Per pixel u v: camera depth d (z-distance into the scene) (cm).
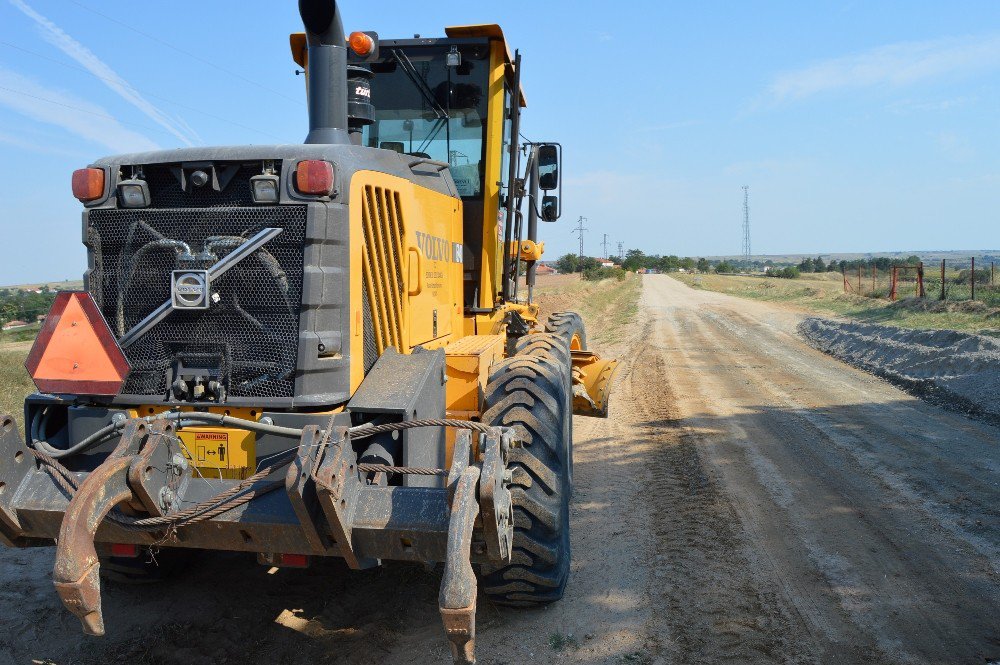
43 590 486
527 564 412
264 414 346
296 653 406
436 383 396
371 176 384
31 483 321
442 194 508
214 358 360
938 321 1908
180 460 322
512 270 692
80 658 402
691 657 394
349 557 308
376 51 456
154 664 397
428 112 591
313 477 288
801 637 412
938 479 686
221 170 367
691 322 2561
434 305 488
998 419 927
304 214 352
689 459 771
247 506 316
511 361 480
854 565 504
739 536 556
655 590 470
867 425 922
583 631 422
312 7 405
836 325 2091
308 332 349
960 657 390
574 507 627
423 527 302
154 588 484
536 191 742
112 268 378
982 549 525
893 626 423
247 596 472
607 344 1922
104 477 287
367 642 414
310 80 420
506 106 634
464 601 270
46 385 348
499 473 304
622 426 938
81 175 376
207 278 346
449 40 579
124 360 340
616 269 7262
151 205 374
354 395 364
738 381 1295
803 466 739
